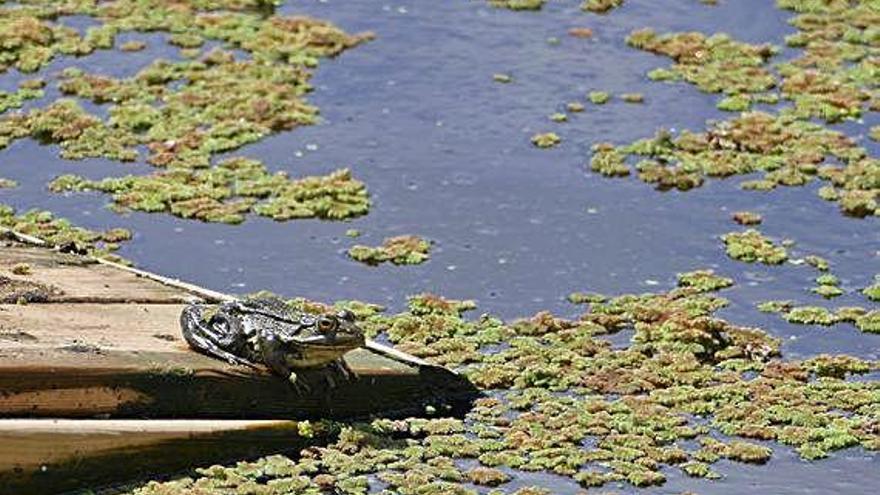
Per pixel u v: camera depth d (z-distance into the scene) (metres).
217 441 38.81
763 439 41.31
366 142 57.47
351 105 59.94
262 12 66.75
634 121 59.12
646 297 48.19
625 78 62.22
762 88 61.56
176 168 55.31
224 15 66.25
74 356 38.62
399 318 46.53
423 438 40.84
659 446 40.84
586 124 58.91
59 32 64.19
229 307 41.06
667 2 68.00
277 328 40.41
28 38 63.31
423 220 52.59
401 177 55.22
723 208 53.66
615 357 44.94
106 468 37.72
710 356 45.41
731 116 59.66
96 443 37.53
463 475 39.06
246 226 51.94
